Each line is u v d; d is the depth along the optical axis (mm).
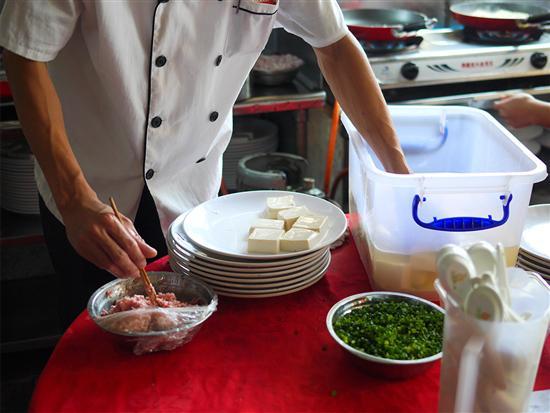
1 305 2875
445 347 982
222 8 1509
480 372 932
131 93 1539
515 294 1016
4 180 2709
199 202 1875
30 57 1358
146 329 1212
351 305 1275
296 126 3053
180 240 1460
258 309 1370
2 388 2584
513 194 1294
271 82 2902
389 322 1223
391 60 2682
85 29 1455
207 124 1700
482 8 3072
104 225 1250
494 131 1572
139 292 1376
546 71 2809
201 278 1393
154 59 1508
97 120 1631
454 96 2797
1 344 2666
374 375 1164
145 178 1700
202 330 1302
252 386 1151
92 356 1231
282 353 1236
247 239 1456
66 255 1844
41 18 1343
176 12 1467
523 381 943
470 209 1307
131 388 1148
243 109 2766
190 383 1159
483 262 954
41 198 1807
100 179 1710
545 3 3197
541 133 2549
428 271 1356
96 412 1097
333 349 1248
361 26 2688
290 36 3189
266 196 1663
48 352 2771
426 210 1305
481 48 2779
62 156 1355
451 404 991
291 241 1391
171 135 1655
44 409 1104
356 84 1636
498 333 897
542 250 1442
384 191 1297
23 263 3051
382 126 1599
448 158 1741
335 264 1547
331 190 2896
